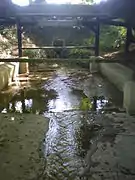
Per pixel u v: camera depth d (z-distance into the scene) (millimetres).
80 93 5938
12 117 4070
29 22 7359
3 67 6859
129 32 6047
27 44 11211
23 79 7500
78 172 2504
